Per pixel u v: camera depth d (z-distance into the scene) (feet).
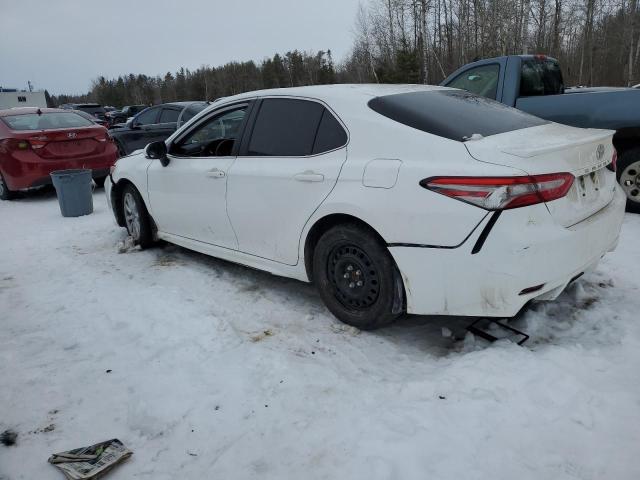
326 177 10.45
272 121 12.18
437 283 9.05
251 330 11.07
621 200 10.72
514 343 9.54
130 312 12.03
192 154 14.75
